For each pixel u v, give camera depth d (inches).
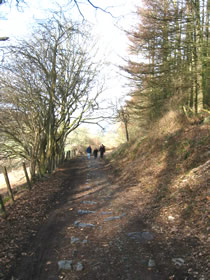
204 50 385.7
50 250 171.8
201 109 459.5
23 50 434.6
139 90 607.5
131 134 1027.9
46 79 513.3
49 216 256.1
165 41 420.2
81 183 457.4
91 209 274.1
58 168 697.0
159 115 633.0
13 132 546.3
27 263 154.3
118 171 519.5
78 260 154.7
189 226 181.8
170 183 284.4
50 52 514.3
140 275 134.7
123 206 272.7
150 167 393.7
